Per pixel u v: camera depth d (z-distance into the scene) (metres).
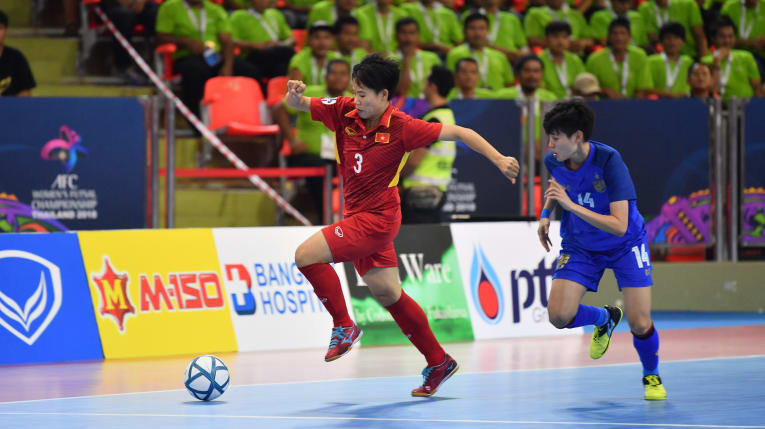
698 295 22.25
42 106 17.16
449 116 18.12
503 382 11.95
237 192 22.33
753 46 27.02
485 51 23.73
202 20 23.27
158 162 18.16
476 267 17.48
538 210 20.14
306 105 10.61
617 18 25.83
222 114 22.25
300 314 16.19
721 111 20.50
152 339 15.02
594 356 11.23
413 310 10.70
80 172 17.44
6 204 17.02
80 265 14.81
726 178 20.72
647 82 24.48
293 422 9.10
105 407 10.12
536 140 20.02
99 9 24.86
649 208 20.36
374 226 10.34
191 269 15.50
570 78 24.27
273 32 24.52
